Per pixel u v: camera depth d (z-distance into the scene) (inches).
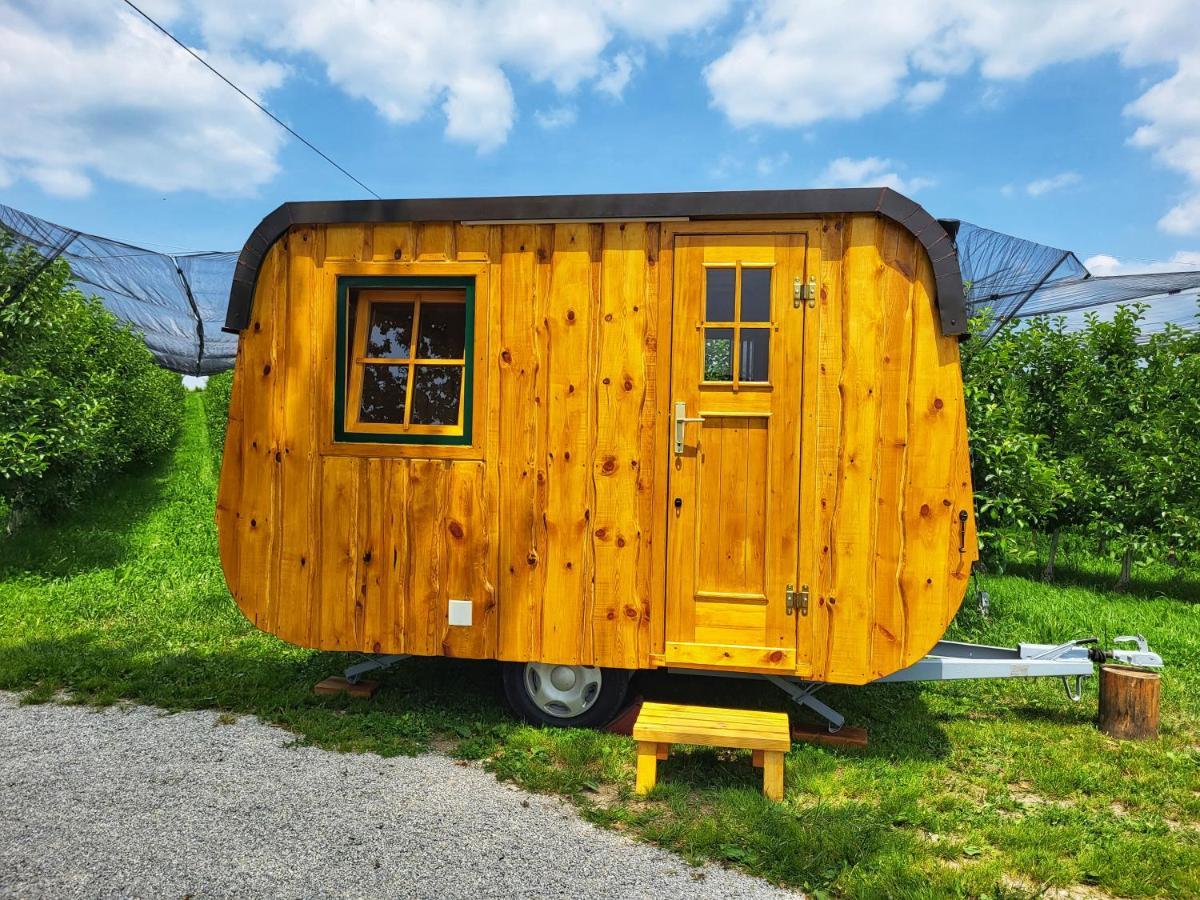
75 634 206.1
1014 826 117.3
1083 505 307.9
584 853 106.3
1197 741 157.2
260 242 156.8
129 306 384.8
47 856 100.6
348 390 156.6
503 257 150.6
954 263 136.7
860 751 148.3
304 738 143.5
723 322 143.9
